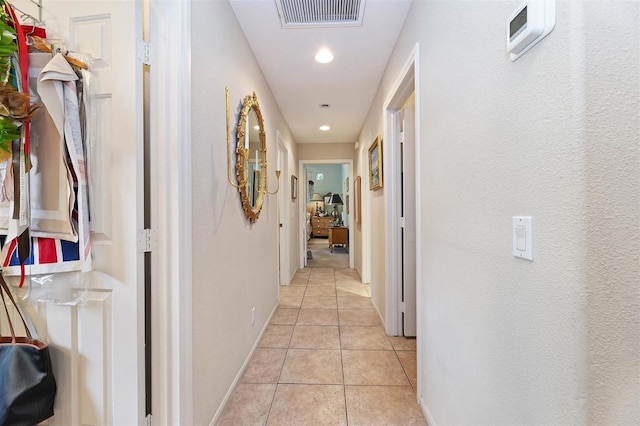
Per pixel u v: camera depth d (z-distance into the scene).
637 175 0.48
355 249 5.12
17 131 0.86
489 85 0.84
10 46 0.85
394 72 2.05
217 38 1.46
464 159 1.00
